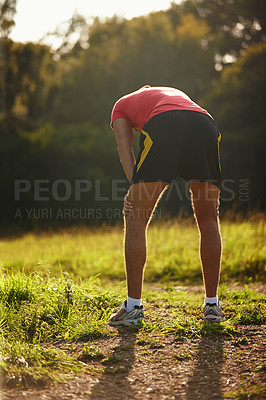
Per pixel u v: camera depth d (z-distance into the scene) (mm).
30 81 100000
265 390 5777
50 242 25297
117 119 9133
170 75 103688
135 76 103375
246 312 9266
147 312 9539
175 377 6348
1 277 10734
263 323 8547
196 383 6133
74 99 109500
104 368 6754
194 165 8367
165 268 17891
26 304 9500
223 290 11773
